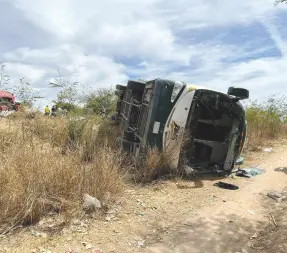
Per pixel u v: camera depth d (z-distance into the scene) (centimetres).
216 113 784
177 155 664
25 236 373
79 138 752
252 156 964
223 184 654
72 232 395
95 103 975
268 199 591
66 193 453
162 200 545
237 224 469
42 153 507
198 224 462
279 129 1342
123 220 450
